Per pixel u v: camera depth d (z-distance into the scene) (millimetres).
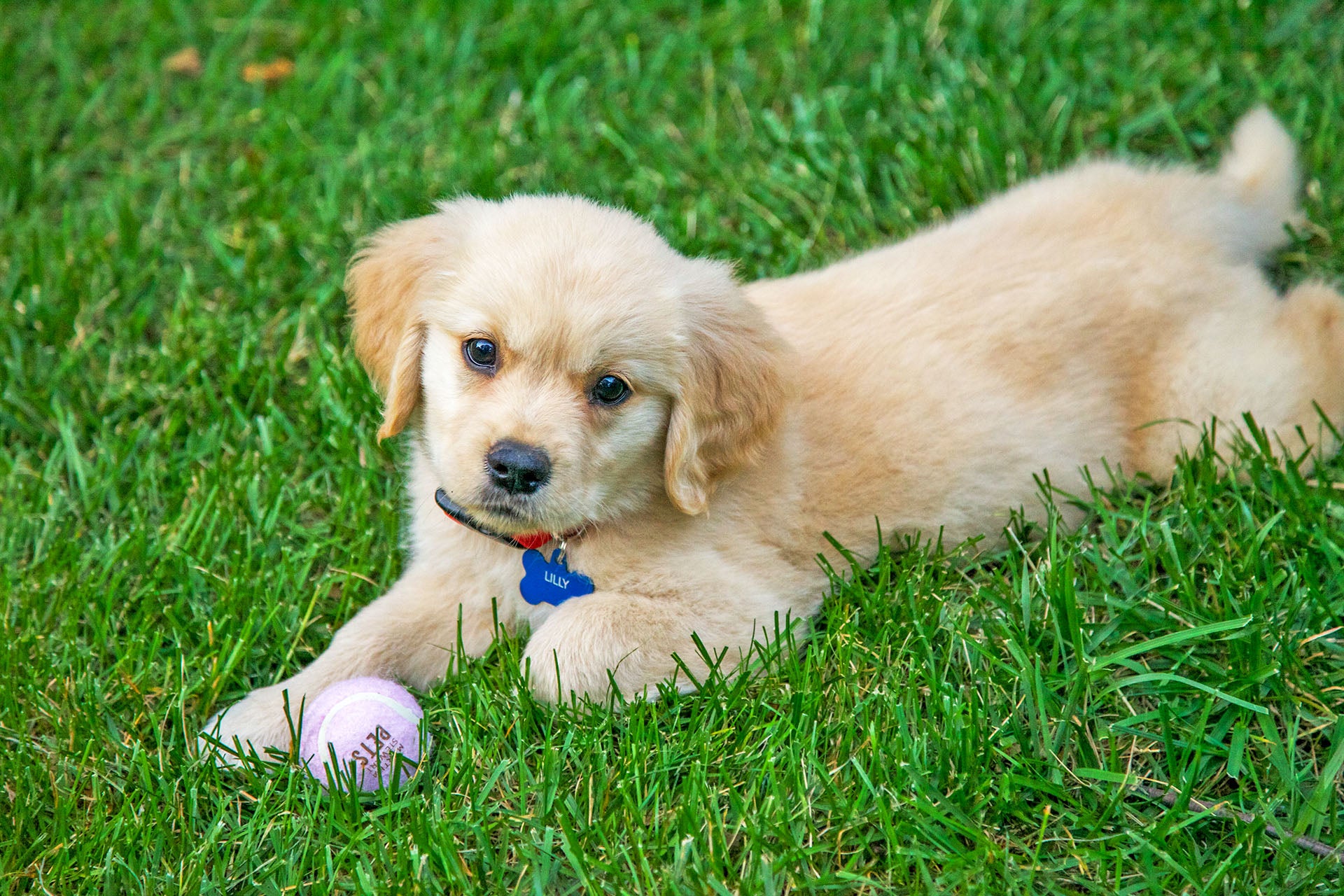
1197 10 5742
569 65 5961
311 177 5453
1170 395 4109
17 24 6371
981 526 3977
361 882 2988
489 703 3424
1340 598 3559
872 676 3500
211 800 3314
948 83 5629
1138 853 3062
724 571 3674
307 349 4766
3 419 4539
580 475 3365
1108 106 5500
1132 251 4176
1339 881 2932
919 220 5094
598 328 3301
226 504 4172
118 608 3928
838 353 3941
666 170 5355
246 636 3689
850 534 3861
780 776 3211
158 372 4648
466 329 3420
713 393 3504
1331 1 5656
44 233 5203
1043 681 3365
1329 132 5094
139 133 5836
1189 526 3830
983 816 3127
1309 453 3986
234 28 6305
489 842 3078
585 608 3574
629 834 3076
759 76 5871
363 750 3250
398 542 4125
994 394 3943
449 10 6309
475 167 5395
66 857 3121
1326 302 4250
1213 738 3264
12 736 3488
